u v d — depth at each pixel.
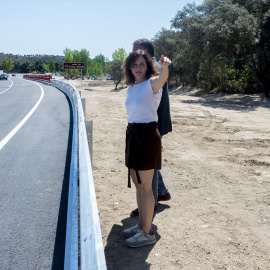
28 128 9.16
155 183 3.77
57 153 6.31
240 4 24.83
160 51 45.88
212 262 2.81
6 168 5.36
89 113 13.29
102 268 1.18
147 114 2.74
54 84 32.84
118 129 9.56
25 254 2.80
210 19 24.05
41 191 4.30
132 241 3.04
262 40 22.66
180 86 42.38
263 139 8.36
